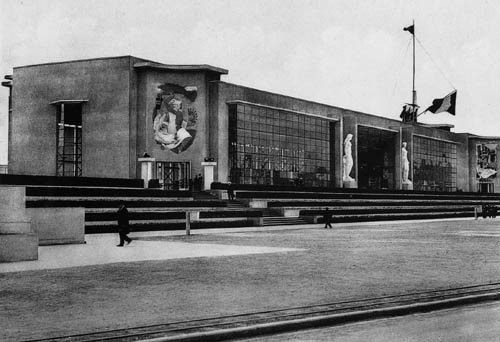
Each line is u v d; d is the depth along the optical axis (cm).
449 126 10125
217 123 5697
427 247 2661
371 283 1462
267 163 6294
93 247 2712
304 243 2945
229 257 2175
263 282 1483
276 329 973
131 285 1433
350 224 5431
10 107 6303
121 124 5347
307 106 6825
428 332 962
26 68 5669
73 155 5716
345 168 7406
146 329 939
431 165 9150
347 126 7431
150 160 5153
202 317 1035
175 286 1415
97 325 968
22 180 3997
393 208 6600
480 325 1018
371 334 952
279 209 5341
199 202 4853
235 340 917
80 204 3884
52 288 1390
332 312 1080
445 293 1302
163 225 4141
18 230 2198
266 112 6281
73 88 5506
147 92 5409
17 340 861
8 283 1480
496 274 1650
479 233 3891
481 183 10138
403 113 9150
